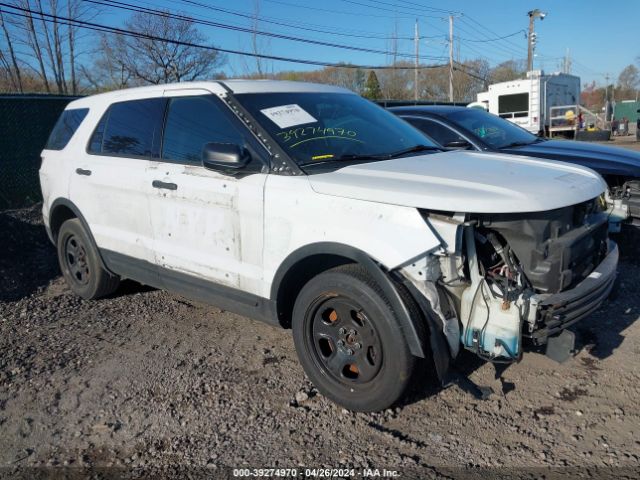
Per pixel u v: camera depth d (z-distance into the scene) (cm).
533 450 290
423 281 291
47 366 403
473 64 5438
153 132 433
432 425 315
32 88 2564
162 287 440
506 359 300
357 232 307
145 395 360
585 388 342
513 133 706
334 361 334
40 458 304
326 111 409
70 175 505
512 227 300
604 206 371
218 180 373
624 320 430
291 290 359
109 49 3306
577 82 2783
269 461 292
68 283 545
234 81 407
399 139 415
